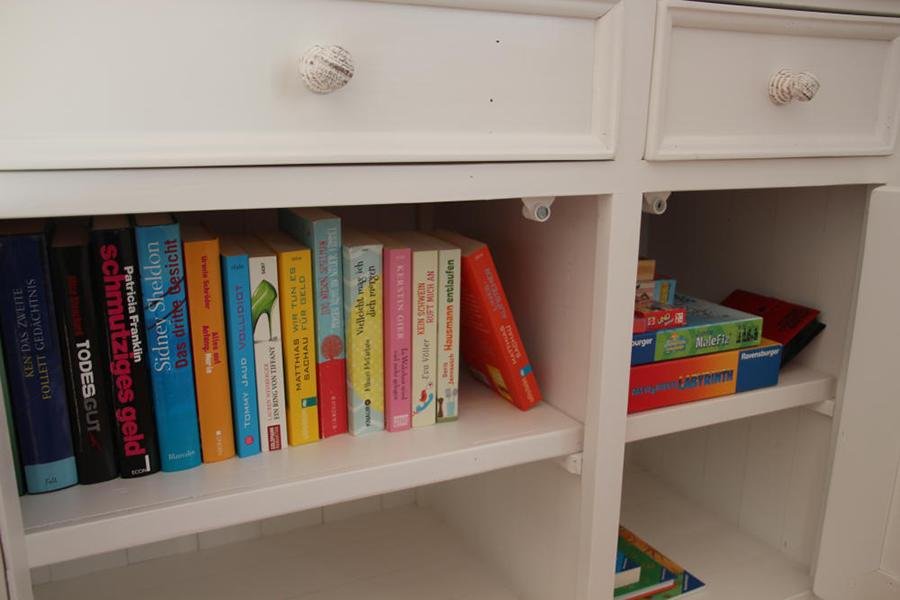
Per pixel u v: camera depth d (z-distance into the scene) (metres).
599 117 0.62
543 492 0.80
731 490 1.09
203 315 0.61
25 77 0.44
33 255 0.54
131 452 0.60
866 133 0.77
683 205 1.11
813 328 0.91
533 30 0.58
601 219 0.66
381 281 0.68
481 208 0.88
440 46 0.55
